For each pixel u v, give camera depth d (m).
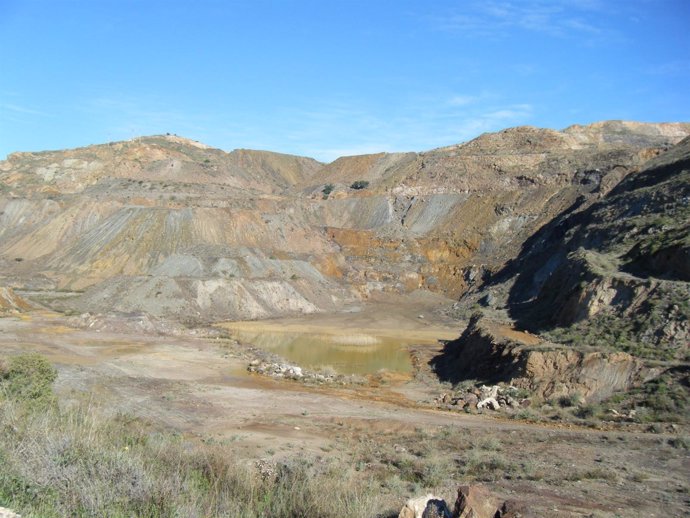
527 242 94.81
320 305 86.94
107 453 10.29
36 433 10.23
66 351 45.91
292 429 25.72
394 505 11.95
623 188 70.81
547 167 113.69
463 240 104.69
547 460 19.42
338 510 9.89
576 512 12.73
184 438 20.77
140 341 54.41
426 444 22.50
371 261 105.56
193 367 43.31
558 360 32.47
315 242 108.94
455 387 38.28
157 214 99.50
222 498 10.02
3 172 142.50
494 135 140.50
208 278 79.75
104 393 30.30
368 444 22.89
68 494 8.54
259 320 76.19
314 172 188.75
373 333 69.06
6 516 6.88
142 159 154.12
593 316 37.56
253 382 39.09
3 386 16.23
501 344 38.38
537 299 53.34
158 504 8.90
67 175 139.38
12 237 107.88
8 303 68.69
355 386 39.62
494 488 15.34
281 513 9.86
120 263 91.56
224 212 104.44
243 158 185.38
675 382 28.00
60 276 89.44
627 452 20.45
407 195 124.12
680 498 14.58
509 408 30.73
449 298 93.31
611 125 146.62
